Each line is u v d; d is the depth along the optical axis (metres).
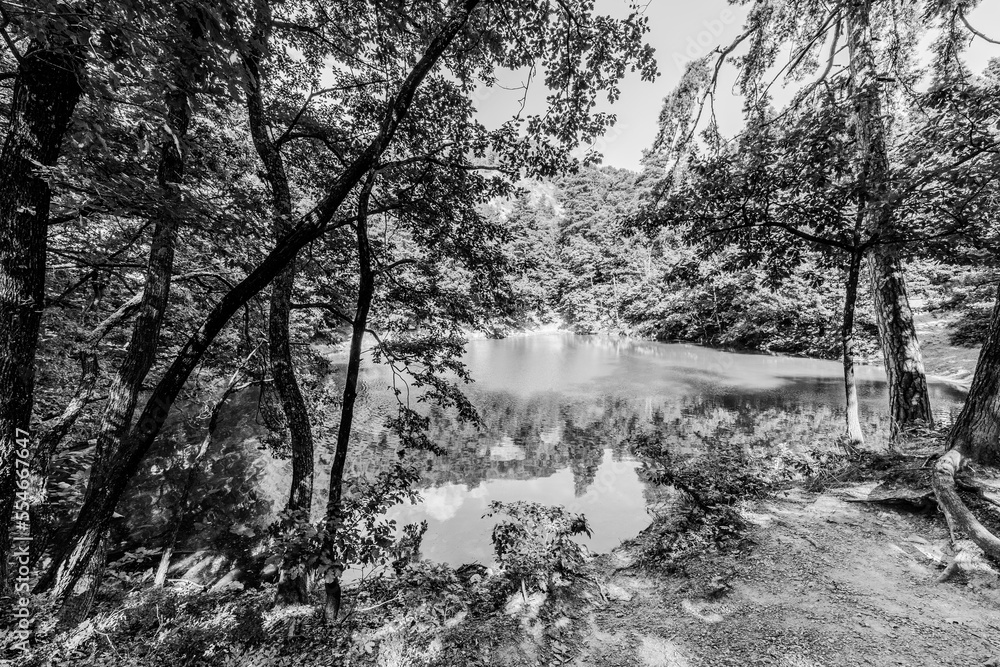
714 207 7.19
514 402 18.31
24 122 3.19
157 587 5.32
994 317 4.58
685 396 18.38
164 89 3.14
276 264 3.43
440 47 3.90
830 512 4.62
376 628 3.36
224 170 6.57
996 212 5.08
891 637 2.71
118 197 3.49
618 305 52.44
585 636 3.14
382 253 6.95
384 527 3.52
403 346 6.62
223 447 11.27
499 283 6.71
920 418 6.55
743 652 2.78
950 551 3.54
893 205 5.44
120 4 2.43
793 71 9.39
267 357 8.00
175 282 6.86
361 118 6.22
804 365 25.41
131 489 8.95
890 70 7.76
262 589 5.73
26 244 3.31
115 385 4.91
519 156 5.45
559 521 4.33
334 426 13.70
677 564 4.07
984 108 4.79
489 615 3.45
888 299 6.95
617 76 4.95
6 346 3.26
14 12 2.36
